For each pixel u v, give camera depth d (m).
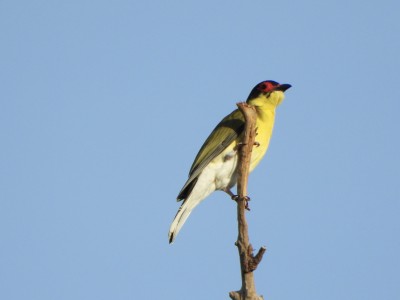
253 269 10.05
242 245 10.26
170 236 13.53
